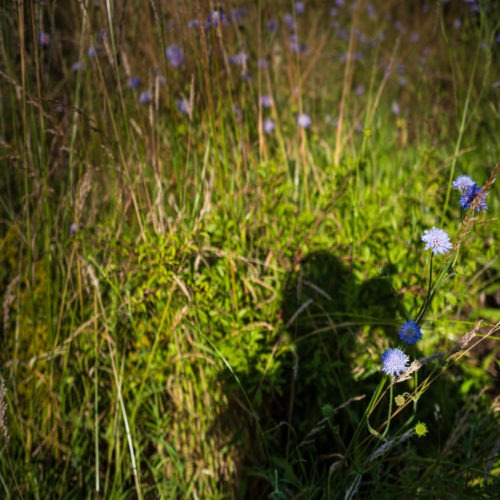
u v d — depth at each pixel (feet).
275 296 3.30
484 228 3.60
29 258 3.19
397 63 5.80
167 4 3.71
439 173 4.02
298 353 3.31
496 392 3.36
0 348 3.49
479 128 4.90
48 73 3.43
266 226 3.47
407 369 2.22
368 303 3.38
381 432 3.21
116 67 3.10
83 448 3.18
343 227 3.57
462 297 3.44
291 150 4.26
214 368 3.19
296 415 3.39
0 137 3.70
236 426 3.28
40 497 3.09
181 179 3.52
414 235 3.57
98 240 3.29
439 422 3.30
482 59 5.22
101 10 3.56
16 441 3.21
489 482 2.84
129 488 3.13
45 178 3.18
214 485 3.21
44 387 3.32
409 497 2.71
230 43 3.94
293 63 4.52
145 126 3.64
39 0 3.18
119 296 3.13
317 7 7.07
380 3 8.19
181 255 3.21
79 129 3.43
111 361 3.23
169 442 3.33
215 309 3.20
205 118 3.67
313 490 2.87
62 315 3.31
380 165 4.47
